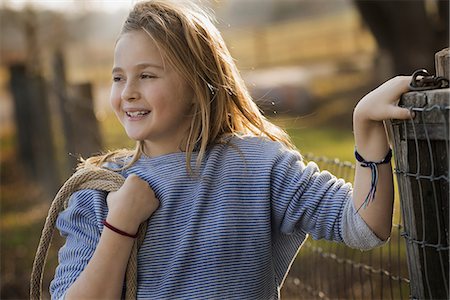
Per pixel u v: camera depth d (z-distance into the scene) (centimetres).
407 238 174
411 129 164
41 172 634
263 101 288
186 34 194
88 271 182
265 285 193
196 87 192
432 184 166
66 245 197
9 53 685
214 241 184
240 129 206
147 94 188
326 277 352
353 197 177
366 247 178
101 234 190
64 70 573
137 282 187
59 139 688
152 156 196
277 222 192
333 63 1438
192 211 187
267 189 188
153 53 189
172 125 191
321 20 2023
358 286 359
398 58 1008
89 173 196
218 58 201
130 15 198
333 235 183
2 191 660
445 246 167
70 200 200
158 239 187
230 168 190
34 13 648
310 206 184
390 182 175
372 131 173
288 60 1577
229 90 203
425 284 171
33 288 204
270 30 1975
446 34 967
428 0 1021
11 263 489
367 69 1293
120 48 192
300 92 1114
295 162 192
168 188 188
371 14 988
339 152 728
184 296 185
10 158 732
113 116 751
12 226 575
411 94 163
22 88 656
